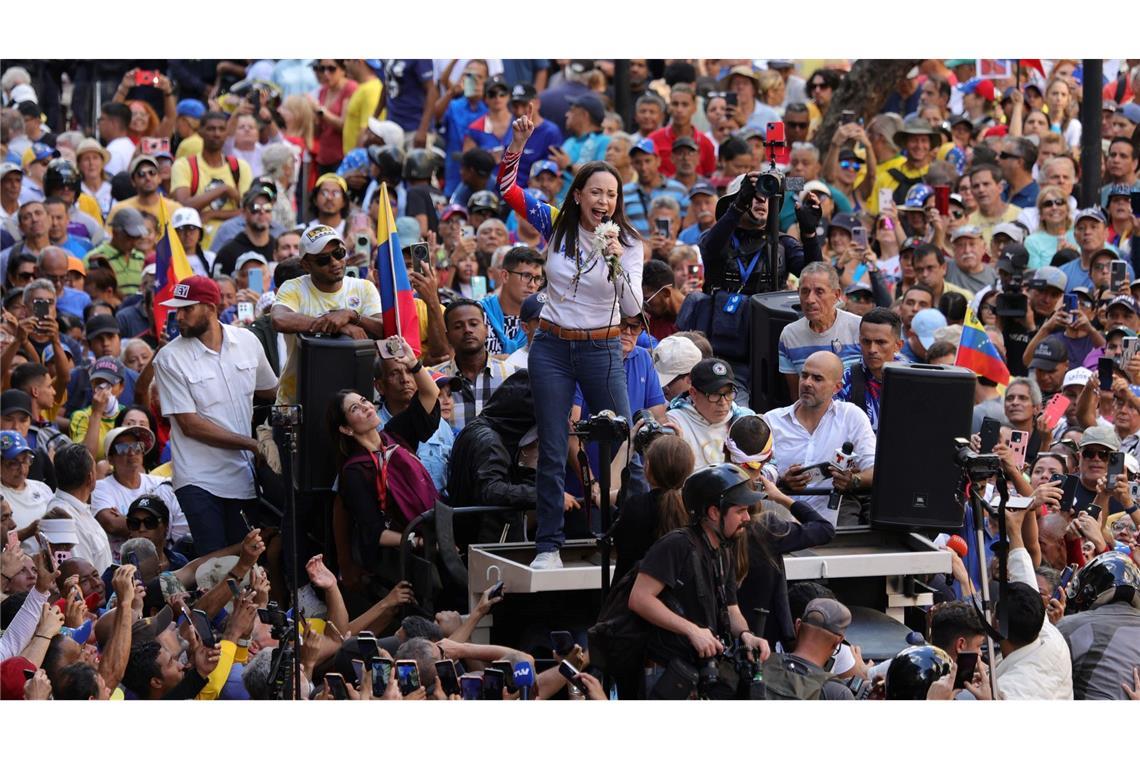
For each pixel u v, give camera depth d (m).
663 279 44.50
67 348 50.09
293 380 38.28
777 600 32.03
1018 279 51.25
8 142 66.62
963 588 35.50
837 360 37.25
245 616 33.69
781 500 34.78
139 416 43.22
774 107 72.06
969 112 70.31
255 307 49.50
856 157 62.00
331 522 37.69
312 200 62.62
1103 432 39.34
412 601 35.81
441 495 38.53
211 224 62.41
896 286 57.19
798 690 30.09
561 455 33.81
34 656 31.19
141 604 33.66
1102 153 64.38
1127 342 47.09
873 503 35.66
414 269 41.53
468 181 62.00
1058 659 32.12
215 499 38.50
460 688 31.03
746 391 42.19
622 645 29.75
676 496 31.08
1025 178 63.12
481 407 39.66
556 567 33.56
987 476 31.22
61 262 54.47
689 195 62.75
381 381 38.69
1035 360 49.12
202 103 73.69
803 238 43.53
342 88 72.06
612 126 66.75
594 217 33.34
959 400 35.31
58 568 35.09
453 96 72.19
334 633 34.72
